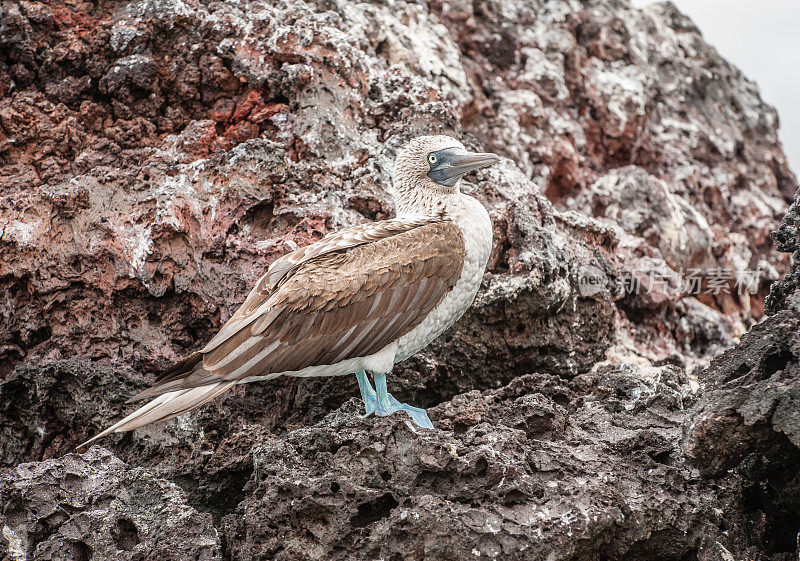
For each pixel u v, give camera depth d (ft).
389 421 34.81
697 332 56.18
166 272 42.52
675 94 68.95
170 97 48.70
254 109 48.03
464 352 43.86
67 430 41.39
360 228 36.86
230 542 34.58
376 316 34.86
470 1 62.75
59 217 43.11
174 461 39.32
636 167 59.52
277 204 44.55
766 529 35.53
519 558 31.04
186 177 44.34
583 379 43.27
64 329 42.52
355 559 31.96
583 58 65.10
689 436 34.35
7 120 46.03
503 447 34.24
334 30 49.62
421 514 31.53
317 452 34.86
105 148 46.75
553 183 60.44
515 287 43.47
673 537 33.24
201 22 48.55
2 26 47.73
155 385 33.32
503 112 58.85
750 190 68.08
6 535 34.24
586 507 32.27
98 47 48.24
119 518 34.55
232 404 41.91
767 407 32.17
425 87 49.55
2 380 41.83
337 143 46.78
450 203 38.52
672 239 57.47
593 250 50.29
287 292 34.01
